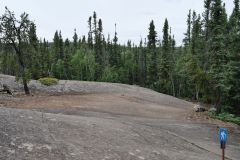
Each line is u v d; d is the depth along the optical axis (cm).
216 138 2112
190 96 7294
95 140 1416
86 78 9075
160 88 7569
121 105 3447
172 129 2189
